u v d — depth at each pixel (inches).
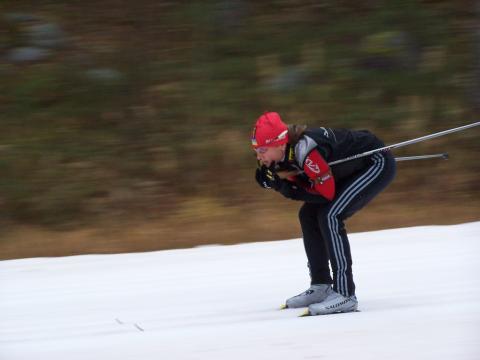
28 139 629.3
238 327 268.4
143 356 232.1
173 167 618.8
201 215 570.3
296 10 754.2
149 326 290.0
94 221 568.1
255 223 552.7
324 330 256.2
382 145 292.2
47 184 593.3
